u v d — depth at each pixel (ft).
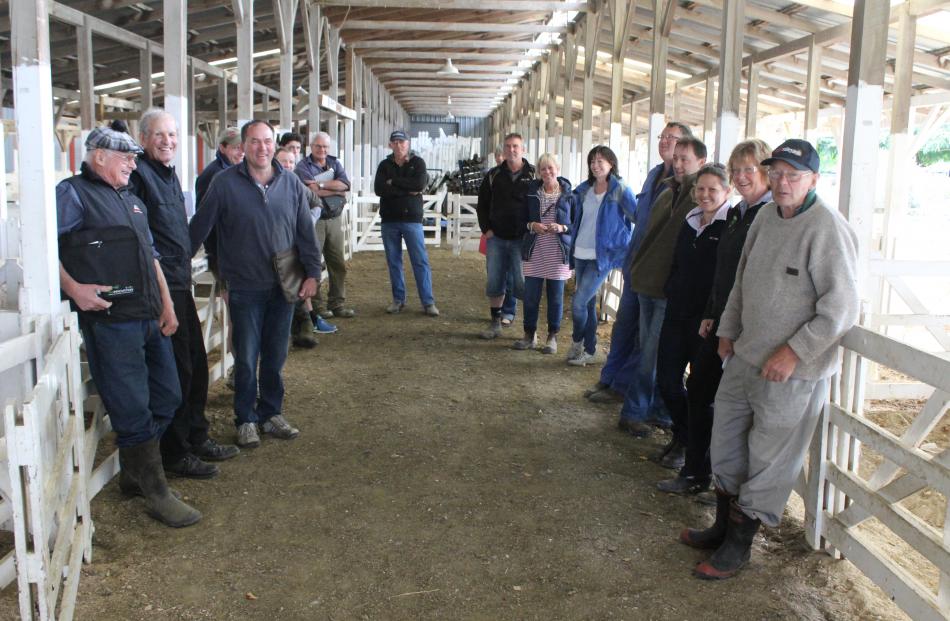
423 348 22.15
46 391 8.25
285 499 11.97
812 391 9.32
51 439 8.77
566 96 44.19
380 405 16.85
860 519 9.64
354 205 41.75
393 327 24.86
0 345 8.41
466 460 13.79
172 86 16.29
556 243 20.97
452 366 20.25
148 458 10.77
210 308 17.54
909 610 8.48
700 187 12.19
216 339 18.51
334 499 12.01
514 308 25.46
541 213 20.99
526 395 17.81
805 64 32.04
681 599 9.34
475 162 59.67
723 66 17.24
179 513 10.94
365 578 9.71
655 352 14.75
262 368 14.52
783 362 9.02
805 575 9.91
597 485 12.79
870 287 19.85
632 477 13.16
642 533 11.10
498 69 61.52
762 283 9.36
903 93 24.29
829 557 10.31
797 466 9.55
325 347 22.07
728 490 10.09
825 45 27.04
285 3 28.14
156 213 11.50
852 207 12.89
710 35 32.50
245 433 14.05
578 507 11.92
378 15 43.39
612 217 18.34
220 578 9.60
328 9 39.17
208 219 13.09
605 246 18.56
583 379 19.25
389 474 13.07
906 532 8.64
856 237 8.97
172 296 11.88
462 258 42.45
